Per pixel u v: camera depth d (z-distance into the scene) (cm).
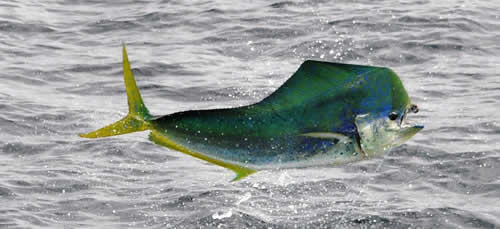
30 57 5431
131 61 5291
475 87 4462
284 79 4850
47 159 3344
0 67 5116
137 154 3403
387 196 2861
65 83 4809
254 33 5972
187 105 4388
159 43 5847
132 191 2970
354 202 2805
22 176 3106
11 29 6241
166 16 6600
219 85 4700
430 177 3038
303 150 1515
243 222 2627
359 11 6462
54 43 5897
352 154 1511
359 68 1512
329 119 1502
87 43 5919
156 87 4700
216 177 3109
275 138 1516
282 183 3000
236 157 1530
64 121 3944
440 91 4394
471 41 5566
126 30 6297
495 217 2627
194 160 3344
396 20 6144
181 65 5172
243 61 5312
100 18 6662
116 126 1482
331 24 6103
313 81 1519
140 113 1496
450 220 2612
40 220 2675
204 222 2630
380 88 1497
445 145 3381
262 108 1527
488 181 2967
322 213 2698
